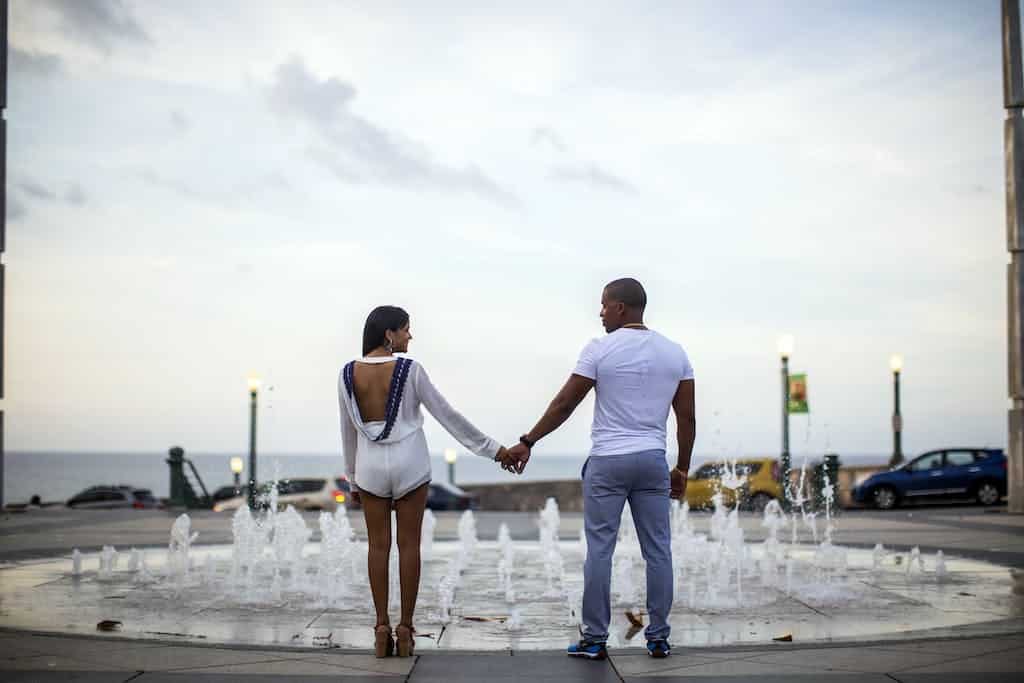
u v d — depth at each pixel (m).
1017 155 19.33
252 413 25.52
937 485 25.69
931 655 5.29
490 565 10.81
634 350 5.52
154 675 4.80
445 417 5.49
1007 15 19.27
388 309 5.63
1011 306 19.58
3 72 10.60
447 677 4.77
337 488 28.17
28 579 9.26
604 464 5.43
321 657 5.32
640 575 9.67
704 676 4.79
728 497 25.33
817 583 8.91
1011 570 10.04
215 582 9.03
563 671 4.93
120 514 21.72
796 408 25.84
